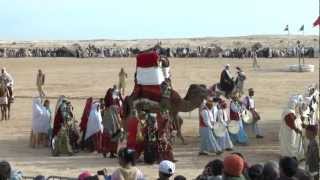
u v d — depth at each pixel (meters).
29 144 28.12
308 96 26.77
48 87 54.94
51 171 22.16
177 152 25.66
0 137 30.20
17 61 100.00
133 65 85.62
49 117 27.69
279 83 55.47
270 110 38.78
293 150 23.28
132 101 24.92
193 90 25.70
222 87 37.19
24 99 46.06
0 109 37.84
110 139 24.86
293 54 110.06
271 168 11.46
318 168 17.28
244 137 27.20
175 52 116.06
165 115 24.16
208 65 83.44
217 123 25.34
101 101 26.58
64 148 25.50
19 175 13.41
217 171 11.95
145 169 22.31
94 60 102.50
